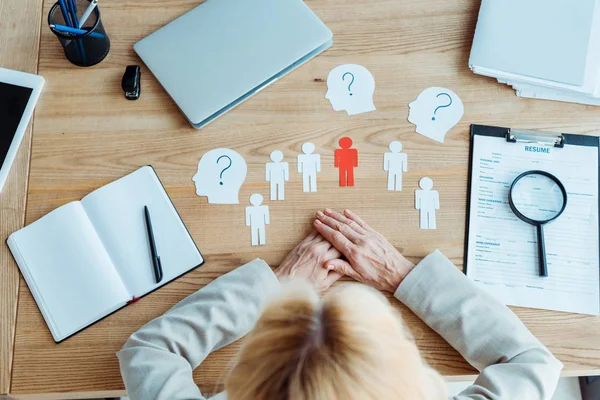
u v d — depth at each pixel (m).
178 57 1.09
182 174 1.04
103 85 1.08
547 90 1.10
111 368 0.91
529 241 1.01
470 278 0.99
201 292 0.93
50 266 0.96
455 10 1.16
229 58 1.09
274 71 1.08
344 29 1.14
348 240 0.98
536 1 1.12
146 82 1.09
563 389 1.44
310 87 1.10
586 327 0.96
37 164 1.03
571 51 1.09
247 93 1.08
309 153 1.05
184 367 0.86
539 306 0.97
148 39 1.10
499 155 1.06
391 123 1.08
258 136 1.06
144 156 1.04
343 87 1.10
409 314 0.96
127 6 1.14
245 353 0.58
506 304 0.97
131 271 0.96
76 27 1.03
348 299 0.61
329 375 0.54
